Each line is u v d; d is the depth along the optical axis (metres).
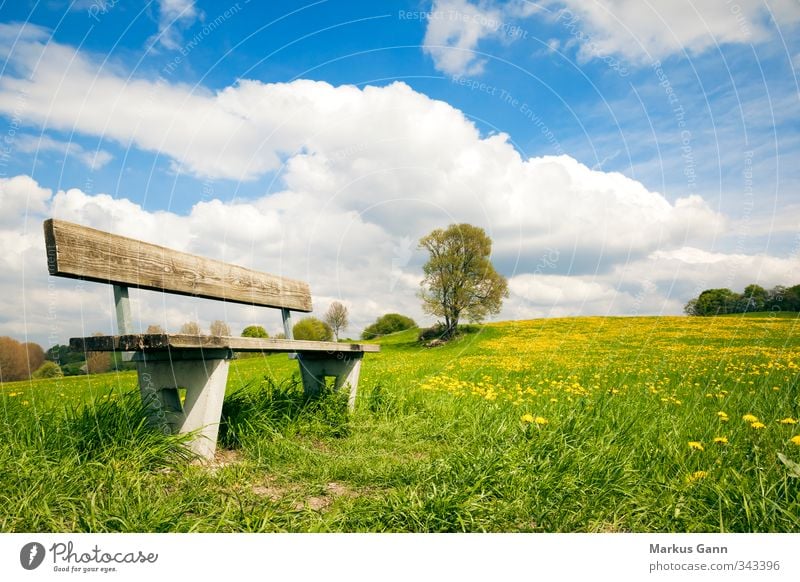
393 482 2.85
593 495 2.48
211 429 3.07
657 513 2.35
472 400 5.23
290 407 4.21
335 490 2.83
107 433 2.86
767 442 3.03
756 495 2.32
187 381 3.06
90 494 2.27
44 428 2.91
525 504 2.43
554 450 2.98
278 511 2.34
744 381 7.55
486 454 2.92
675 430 3.51
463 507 2.31
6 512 2.14
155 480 2.56
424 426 4.23
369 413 4.64
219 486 2.66
